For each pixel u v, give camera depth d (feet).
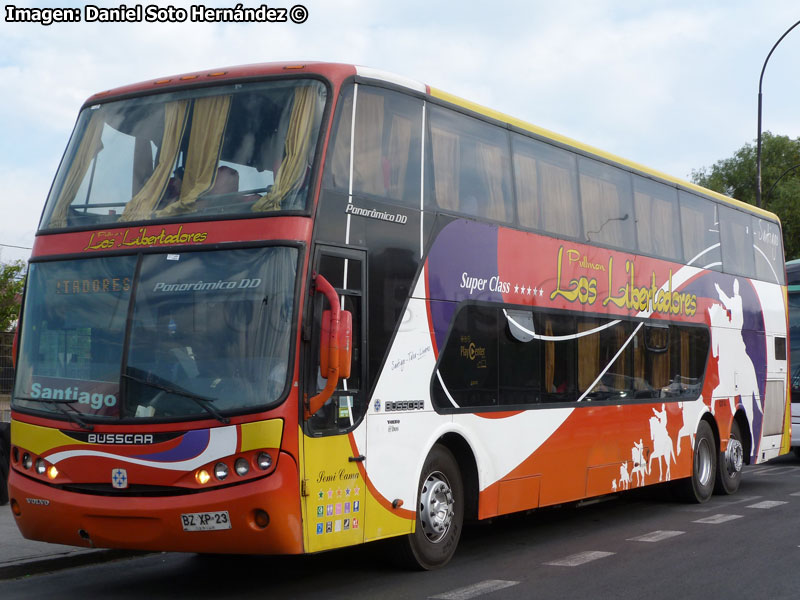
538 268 36.37
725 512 45.32
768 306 58.18
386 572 30.50
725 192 221.05
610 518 43.83
